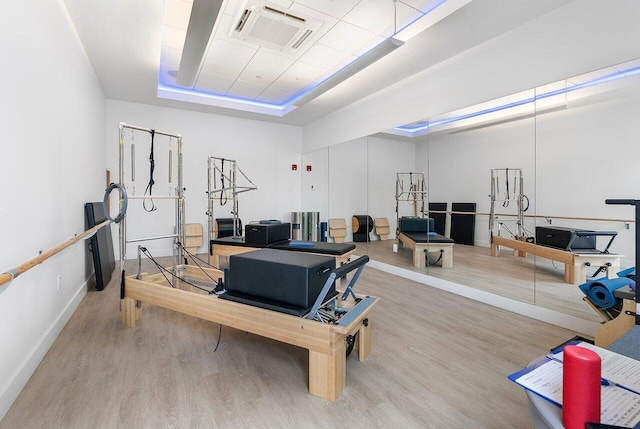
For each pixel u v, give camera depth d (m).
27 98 1.89
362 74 4.18
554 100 2.85
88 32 3.08
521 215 3.14
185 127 5.79
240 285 2.06
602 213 2.60
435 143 4.02
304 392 1.77
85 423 1.50
